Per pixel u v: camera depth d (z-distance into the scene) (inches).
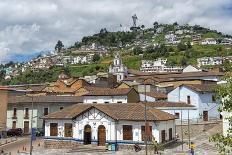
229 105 794.8
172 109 2679.6
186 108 2719.0
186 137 2487.7
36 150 2237.9
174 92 3056.1
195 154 1903.3
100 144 2217.0
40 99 3169.3
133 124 2132.1
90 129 2250.2
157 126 2085.4
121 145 2148.1
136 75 5064.0
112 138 2169.0
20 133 2994.6
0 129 2886.3
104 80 4249.5
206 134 2476.6
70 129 2309.3
